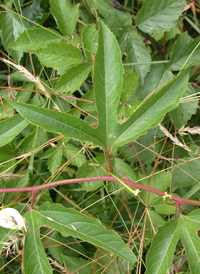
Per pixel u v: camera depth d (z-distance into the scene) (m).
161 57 0.36
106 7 0.29
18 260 0.31
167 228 0.22
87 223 0.21
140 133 0.21
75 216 0.21
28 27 0.32
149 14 0.29
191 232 0.22
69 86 0.28
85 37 0.28
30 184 0.33
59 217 0.21
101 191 0.34
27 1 0.37
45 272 0.20
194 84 0.34
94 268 0.28
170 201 0.28
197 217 0.22
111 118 0.21
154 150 0.31
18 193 0.30
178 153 0.35
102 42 0.20
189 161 0.30
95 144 0.22
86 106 0.31
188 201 0.23
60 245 0.31
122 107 0.29
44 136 0.33
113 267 0.29
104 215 0.34
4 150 0.29
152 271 0.21
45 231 0.32
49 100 0.33
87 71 0.29
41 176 0.34
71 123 0.21
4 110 0.30
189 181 0.30
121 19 0.29
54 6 0.28
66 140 0.30
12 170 0.30
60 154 0.30
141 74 0.30
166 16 0.29
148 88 0.32
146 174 0.34
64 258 0.30
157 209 0.28
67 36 0.30
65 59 0.28
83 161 0.29
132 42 0.30
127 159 0.32
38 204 0.31
